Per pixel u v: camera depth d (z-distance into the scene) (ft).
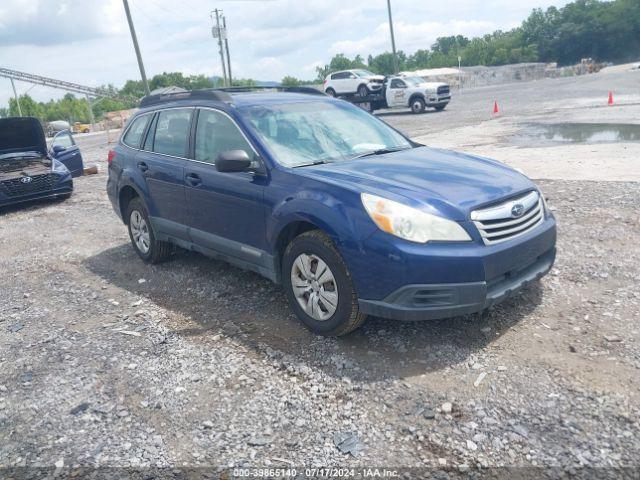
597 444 9.33
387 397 11.14
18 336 15.89
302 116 16.81
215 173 16.38
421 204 12.12
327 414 10.82
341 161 15.17
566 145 41.91
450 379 11.55
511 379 11.34
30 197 36.70
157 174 19.04
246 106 16.48
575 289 15.35
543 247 13.46
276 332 14.46
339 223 12.53
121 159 21.61
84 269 21.89
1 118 37.14
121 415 11.42
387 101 97.35
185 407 11.48
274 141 15.42
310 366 12.57
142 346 14.42
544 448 9.37
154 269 20.85
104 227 29.07
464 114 81.56
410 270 11.68
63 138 48.39
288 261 14.21
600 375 11.19
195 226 17.87
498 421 10.12
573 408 10.27
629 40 438.40
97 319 16.57
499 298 12.31
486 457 9.30
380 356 12.71
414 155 15.85
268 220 14.57
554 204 24.38
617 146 38.93
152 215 19.97
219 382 12.29
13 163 38.37
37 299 18.90
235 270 19.71
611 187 26.13
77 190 43.01
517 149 41.93
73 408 11.85
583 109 70.49
